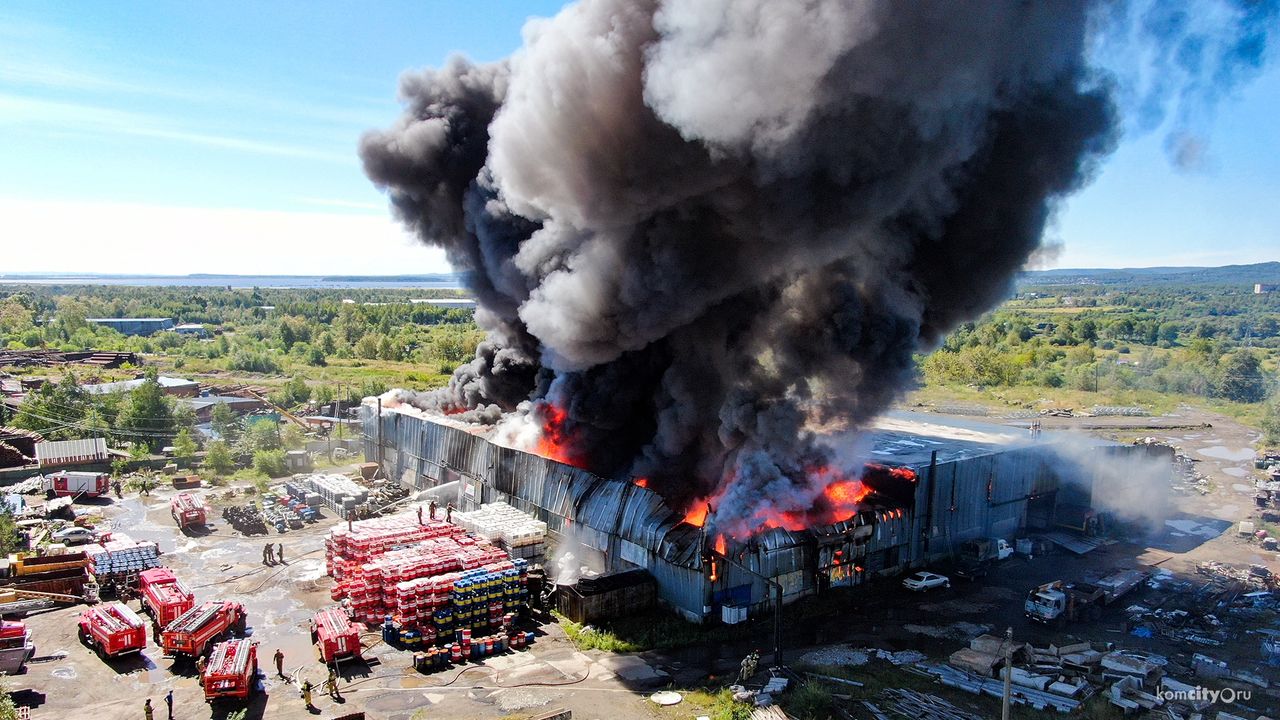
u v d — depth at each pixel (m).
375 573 34.69
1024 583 41.75
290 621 34.97
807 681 29.89
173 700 28.14
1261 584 41.25
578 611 35.00
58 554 38.28
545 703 28.34
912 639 34.38
